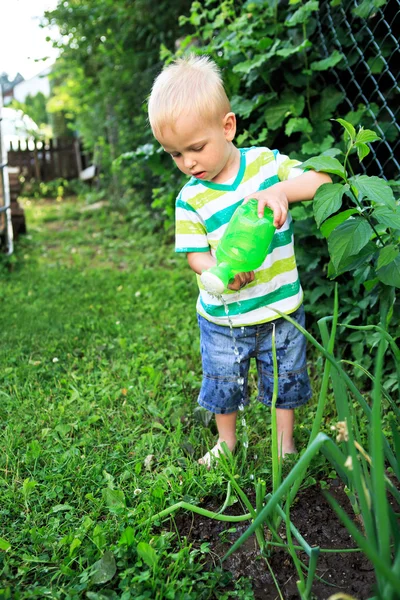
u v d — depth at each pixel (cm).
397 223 167
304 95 304
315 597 154
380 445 108
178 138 171
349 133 168
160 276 473
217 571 162
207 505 193
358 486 117
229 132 181
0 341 340
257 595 158
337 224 175
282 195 163
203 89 169
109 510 187
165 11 612
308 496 195
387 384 247
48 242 670
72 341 335
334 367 140
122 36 685
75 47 770
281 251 191
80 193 1134
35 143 1230
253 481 196
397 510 182
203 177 182
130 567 163
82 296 429
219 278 155
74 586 157
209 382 207
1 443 228
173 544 176
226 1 344
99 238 669
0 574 163
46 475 205
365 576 160
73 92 956
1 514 188
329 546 172
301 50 290
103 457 219
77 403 261
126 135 695
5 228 561
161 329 345
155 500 187
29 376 288
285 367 201
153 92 176
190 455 217
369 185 161
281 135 328
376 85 267
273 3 307
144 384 275
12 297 434
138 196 727
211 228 189
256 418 239
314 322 301
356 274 207
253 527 131
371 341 241
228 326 196
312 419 235
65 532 180
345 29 287
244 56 321
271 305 194
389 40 272
